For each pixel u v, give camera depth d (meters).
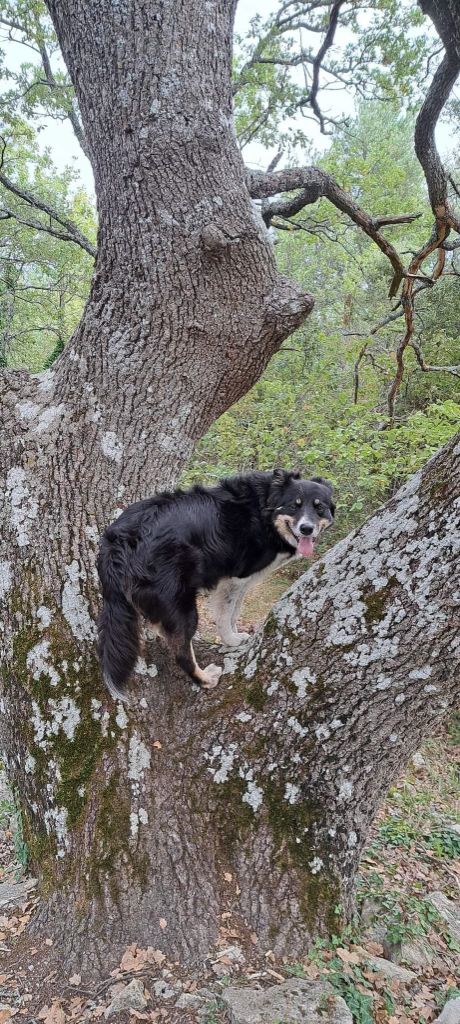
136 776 2.96
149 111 3.15
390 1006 2.69
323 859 2.92
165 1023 2.44
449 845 4.46
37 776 3.03
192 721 3.08
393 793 5.23
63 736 3.01
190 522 3.19
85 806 2.93
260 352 3.56
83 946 2.78
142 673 3.15
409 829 4.55
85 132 3.42
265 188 5.20
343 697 2.71
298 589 2.92
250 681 3.02
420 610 2.44
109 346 3.41
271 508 3.79
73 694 3.04
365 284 14.26
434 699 2.61
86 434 3.38
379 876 3.78
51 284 18.14
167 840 2.89
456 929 3.50
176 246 3.25
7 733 3.20
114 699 3.05
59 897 2.91
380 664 2.58
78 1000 2.60
